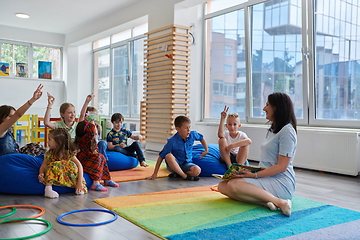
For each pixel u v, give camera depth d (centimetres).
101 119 847
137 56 754
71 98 892
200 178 338
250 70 522
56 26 803
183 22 548
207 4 593
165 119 559
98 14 700
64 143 254
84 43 855
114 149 394
